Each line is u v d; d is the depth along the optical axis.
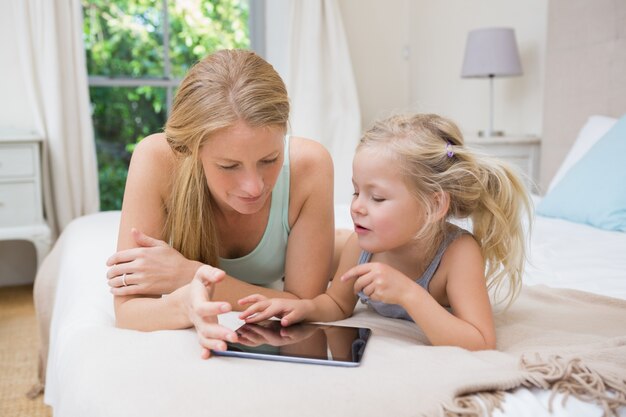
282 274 1.20
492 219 0.95
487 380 0.63
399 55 3.89
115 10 3.36
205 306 0.73
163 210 1.01
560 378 0.66
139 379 0.64
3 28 2.90
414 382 0.63
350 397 0.59
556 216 1.92
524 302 1.04
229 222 1.05
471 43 2.78
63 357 0.81
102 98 3.41
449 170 0.88
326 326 0.86
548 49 2.55
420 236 0.90
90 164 3.01
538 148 2.70
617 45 2.18
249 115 0.78
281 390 0.61
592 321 0.93
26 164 2.66
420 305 0.82
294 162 1.05
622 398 0.63
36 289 1.66
